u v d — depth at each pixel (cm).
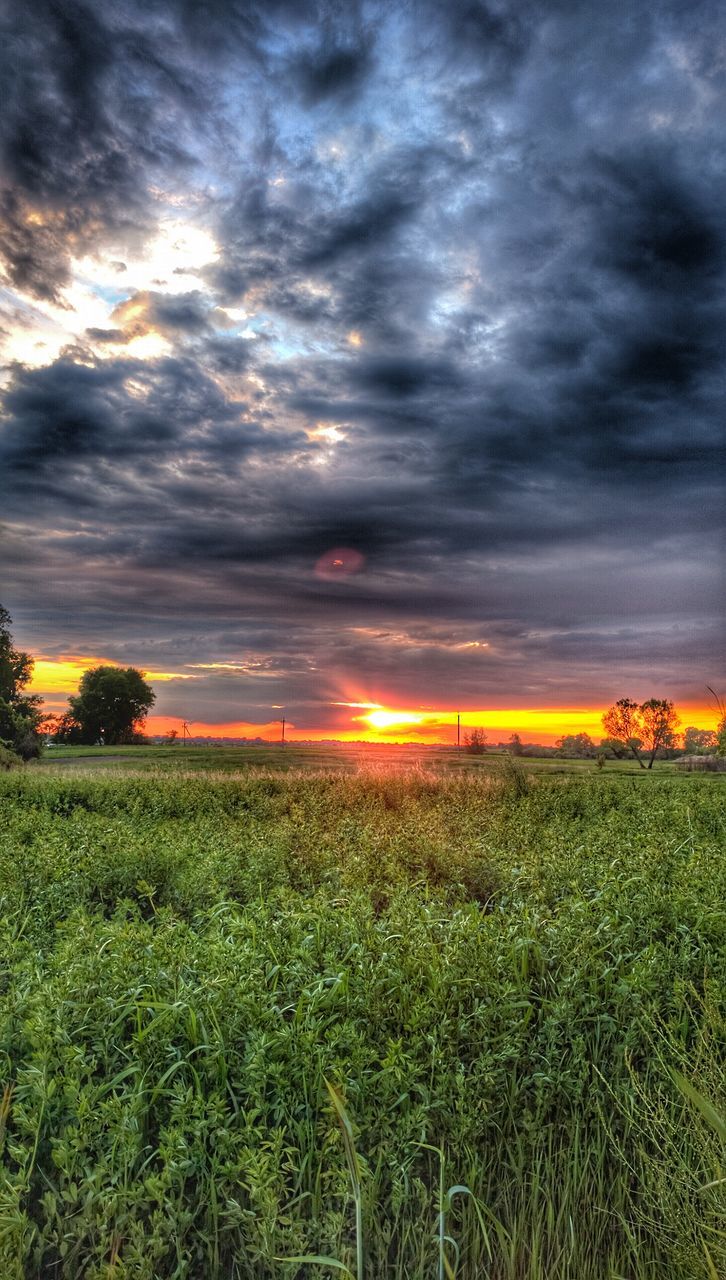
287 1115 316
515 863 700
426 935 457
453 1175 323
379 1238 292
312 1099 329
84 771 2122
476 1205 297
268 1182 268
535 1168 331
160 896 695
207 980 376
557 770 2859
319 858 759
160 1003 356
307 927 492
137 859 719
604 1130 354
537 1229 302
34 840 896
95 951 437
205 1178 292
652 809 1198
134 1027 386
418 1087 322
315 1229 279
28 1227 271
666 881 642
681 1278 291
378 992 389
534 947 451
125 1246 265
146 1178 288
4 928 525
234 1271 283
